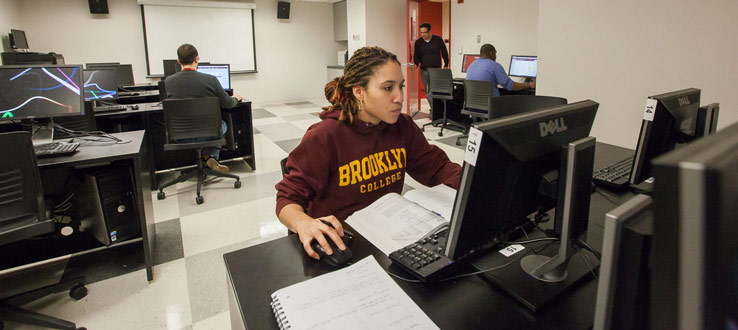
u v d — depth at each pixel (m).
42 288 1.75
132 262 2.17
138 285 1.95
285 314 0.69
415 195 1.20
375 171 1.23
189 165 3.90
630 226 0.43
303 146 1.16
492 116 2.13
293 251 0.96
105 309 1.77
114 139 2.14
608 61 2.59
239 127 4.00
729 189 0.27
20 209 1.51
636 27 2.43
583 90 2.76
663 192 0.29
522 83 4.85
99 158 1.78
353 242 0.98
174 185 3.42
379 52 1.10
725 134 0.31
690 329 0.29
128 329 1.65
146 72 7.43
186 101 3.00
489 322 0.70
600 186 1.36
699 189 0.26
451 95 4.96
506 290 0.77
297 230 0.98
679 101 1.22
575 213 0.76
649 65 2.41
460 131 5.22
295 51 8.78
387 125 1.24
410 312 0.71
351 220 1.08
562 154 0.76
